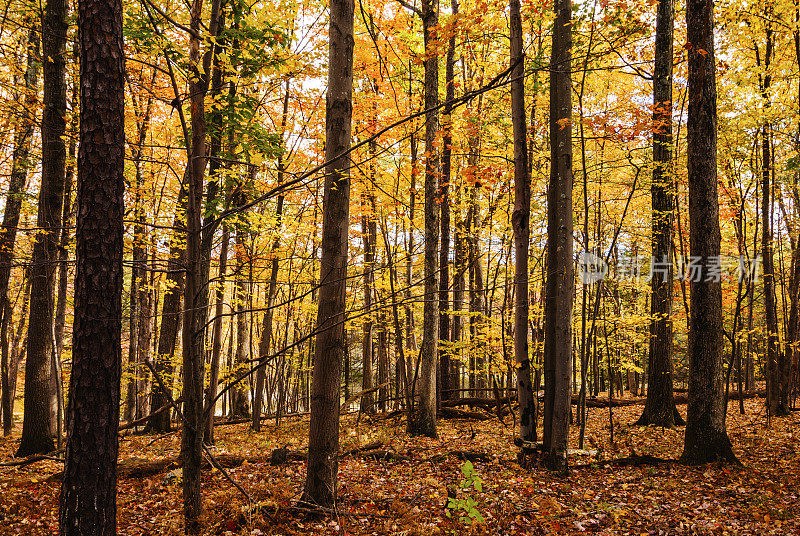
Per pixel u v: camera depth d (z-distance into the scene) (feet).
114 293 11.00
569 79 24.41
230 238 34.27
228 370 39.52
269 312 39.68
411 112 34.32
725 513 18.92
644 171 37.68
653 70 37.47
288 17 31.63
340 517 17.60
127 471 24.25
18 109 27.25
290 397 85.20
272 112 37.50
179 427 44.45
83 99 10.88
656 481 23.21
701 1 26.08
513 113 26.66
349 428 40.24
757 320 71.92
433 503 19.85
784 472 23.75
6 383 49.85
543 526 17.46
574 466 25.79
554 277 24.66
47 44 28.30
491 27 29.12
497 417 43.91
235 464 26.25
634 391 72.79
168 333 39.81
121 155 11.17
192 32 15.85
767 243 43.14
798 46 37.99
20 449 30.37
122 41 11.28
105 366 10.84
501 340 39.63
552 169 24.63
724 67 38.93
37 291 30.96
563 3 24.48
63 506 10.51
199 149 16.07
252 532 16.24
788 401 47.39
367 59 34.81
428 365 34.86
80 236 10.80
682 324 53.52
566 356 24.14
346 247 18.54
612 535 16.92
